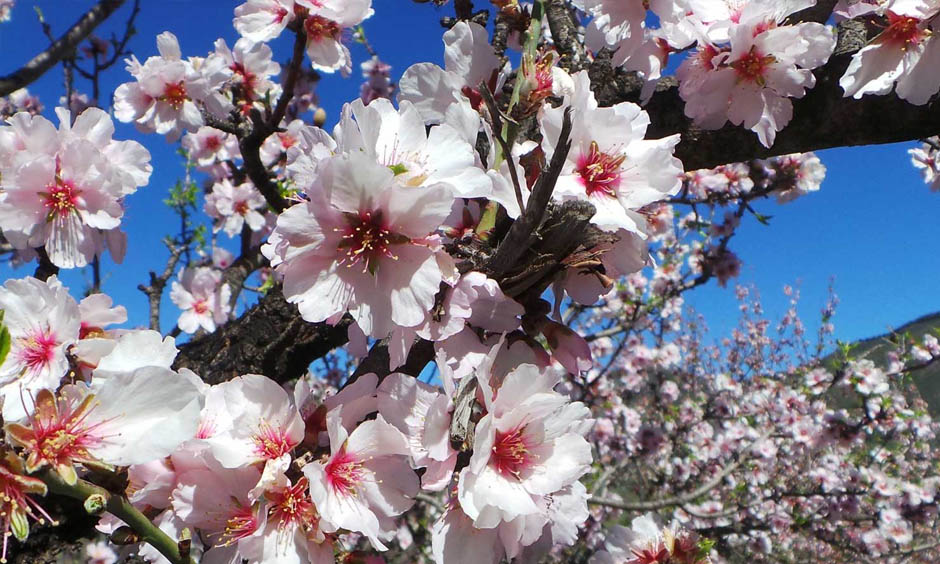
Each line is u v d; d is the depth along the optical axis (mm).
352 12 294
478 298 161
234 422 154
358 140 147
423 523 779
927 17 197
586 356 173
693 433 988
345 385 181
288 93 326
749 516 870
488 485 149
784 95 215
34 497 211
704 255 708
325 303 146
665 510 856
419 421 156
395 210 143
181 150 640
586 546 770
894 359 925
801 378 1123
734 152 253
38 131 223
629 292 828
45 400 128
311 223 144
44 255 244
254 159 361
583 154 171
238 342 286
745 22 207
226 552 151
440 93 197
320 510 144
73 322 160
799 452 993
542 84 181
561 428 156
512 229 143
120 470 132
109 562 567
